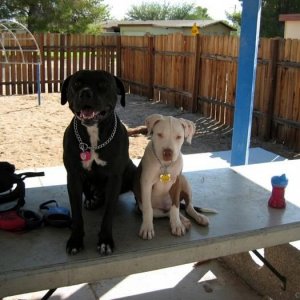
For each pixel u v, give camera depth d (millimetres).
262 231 1693
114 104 1599
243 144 2764
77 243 1507
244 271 2135
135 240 1591
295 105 4469
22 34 7727
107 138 1533
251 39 2613
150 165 1586
